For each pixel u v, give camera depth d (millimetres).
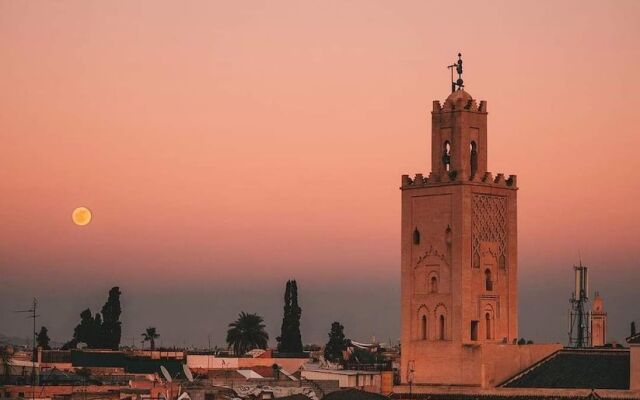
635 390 188250
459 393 199750
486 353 199250
